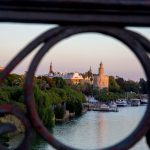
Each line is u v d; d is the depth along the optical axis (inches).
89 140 2338.8
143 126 79.8
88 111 5374.0
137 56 81.4
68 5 76.1
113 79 7037.4
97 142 2283.5
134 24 79.7
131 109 6304.1
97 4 76.0
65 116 3875.5
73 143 2233.0
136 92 7175.2
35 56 79.4
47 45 79.7
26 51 79.9
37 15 77.1
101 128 3024.1
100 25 80.0
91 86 6387.8
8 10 76.5
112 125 3299.7
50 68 5152.6
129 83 7165.4
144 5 76.3
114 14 78.5
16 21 78.0
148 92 81.0
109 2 75.9
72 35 80.6
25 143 78.9
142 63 80.9
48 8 76.8
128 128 3006.9
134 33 81.0
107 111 5502.0
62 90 3922.2
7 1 75.0
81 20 78.1
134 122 3597.4
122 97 6968.5
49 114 2763.3
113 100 6648.6
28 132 79.0
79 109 4498.0
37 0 75.0
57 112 3683.6
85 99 5403.5
